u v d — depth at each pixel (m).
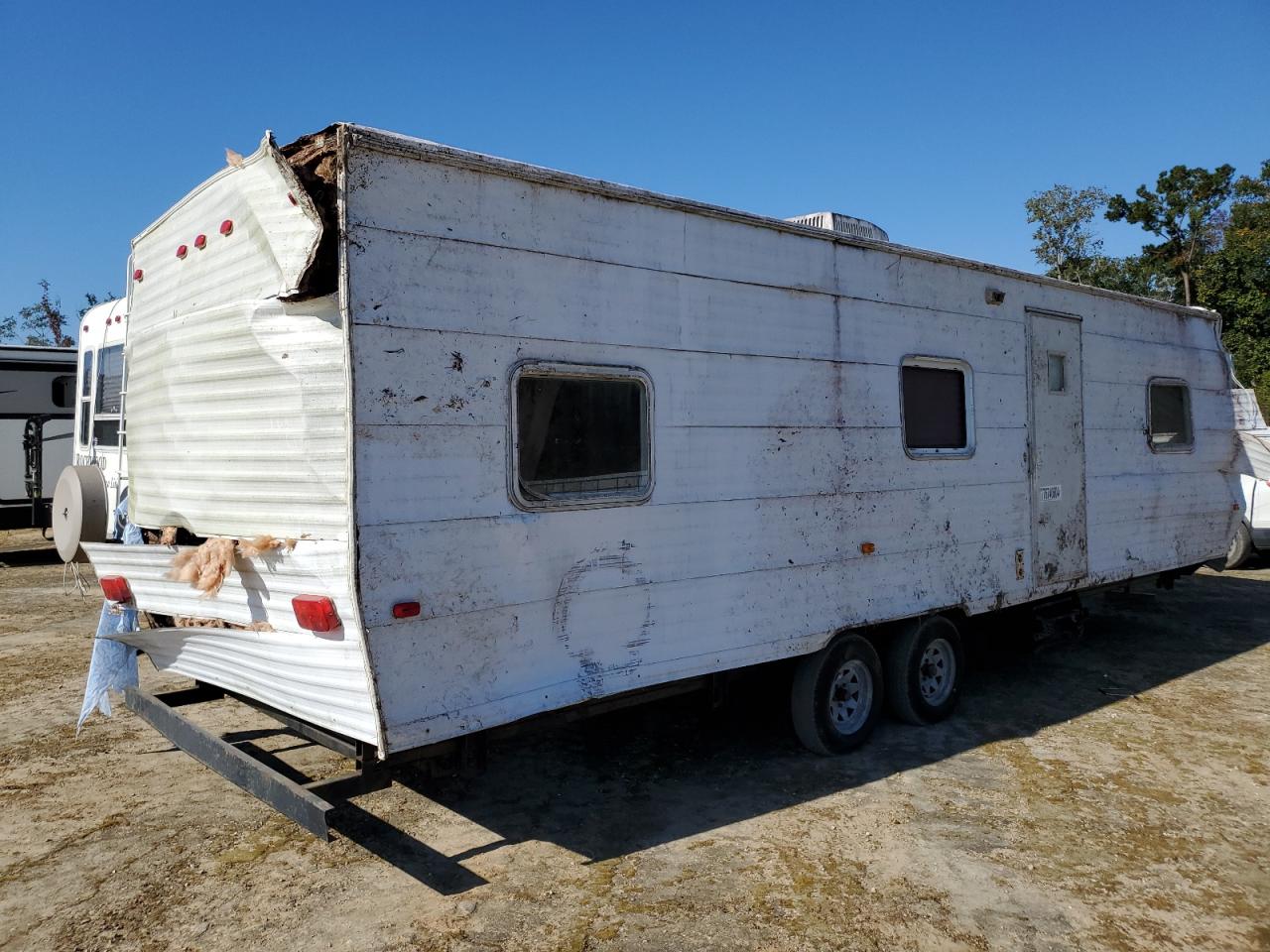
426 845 4.08
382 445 3.22
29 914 3.47
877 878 3.79
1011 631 6.68
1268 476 11.66
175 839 4.11
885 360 5.31
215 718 5.76
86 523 6.36
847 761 5.16
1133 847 4.10
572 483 3.85
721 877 3.79
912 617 5.47
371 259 3.21
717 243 4.44
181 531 4.41
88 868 3.84
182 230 4.24
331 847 4.05
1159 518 7.68
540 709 3.69
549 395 3.78
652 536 4.13
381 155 3.25
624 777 4.89
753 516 4.58
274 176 3.38
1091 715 6.03
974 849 4.06
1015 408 6.23
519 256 3.65
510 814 4.42
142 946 3.26
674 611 4.22
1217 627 8.73
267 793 3.38
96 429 8.44
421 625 3.32
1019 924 3.44
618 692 3.99
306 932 3.35
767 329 4.66
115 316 8.16
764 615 4.62
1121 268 31.08
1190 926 3.45
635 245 4.09
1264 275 26.69
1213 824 4.34
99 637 4.47
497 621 3.56
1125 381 7.34
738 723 5.75
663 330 4.20
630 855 3.99
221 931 3.36
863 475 5.16
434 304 3.38
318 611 3.28
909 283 5.48
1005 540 6.11
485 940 3.31
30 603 10.08
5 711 5.98
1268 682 6.81
